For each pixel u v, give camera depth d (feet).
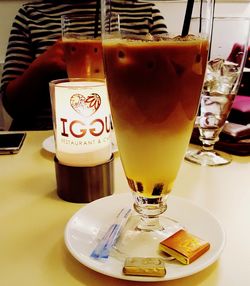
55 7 2.85
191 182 1.09
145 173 0.74
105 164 0.97
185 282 0.63
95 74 1.52
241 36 1.21
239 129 1.35
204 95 1.25
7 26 3.17
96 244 0.72
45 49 2.76
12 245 0.76
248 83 2.02
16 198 0.99
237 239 0.78
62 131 0.96
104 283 0.63
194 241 0.70
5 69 2.82
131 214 0.84
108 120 0.98
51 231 0.81
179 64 0.63
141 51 0.62
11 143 1.43
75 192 0.96
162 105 0.66
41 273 0.66
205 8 0.67
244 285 0.63
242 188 1.05
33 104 2.49
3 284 0.63
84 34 1.48
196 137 1.42
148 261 0.64
